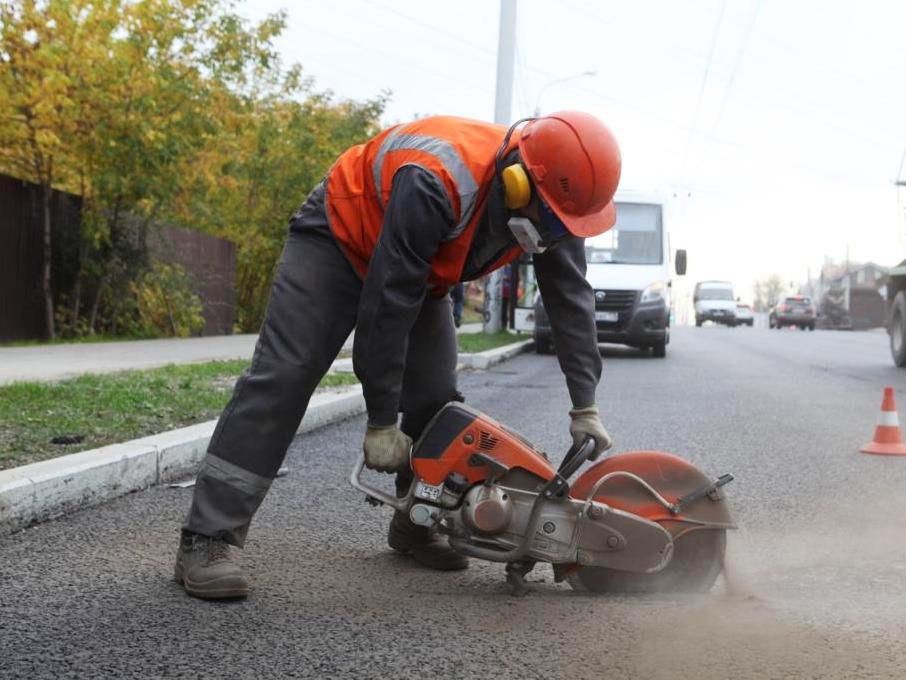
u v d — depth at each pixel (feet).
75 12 45.27
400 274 9.84
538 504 10.50
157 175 49.34
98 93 45.32
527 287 66.18
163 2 47.39
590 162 9.70
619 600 10.82
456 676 8.54
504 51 71.31
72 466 15.44
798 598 10.89
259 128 70.64
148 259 53.36
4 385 25.14
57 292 49.24
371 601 10.78
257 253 77.10
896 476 19.26
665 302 57.88
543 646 9.27
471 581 11.68
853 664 8.75
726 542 11.17
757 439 24.22
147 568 12.06
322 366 10.96
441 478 10.63
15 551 12.82
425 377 11.94
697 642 9.36
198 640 9.47
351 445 22.50
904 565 12.45
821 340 94.84
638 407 30.99
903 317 50.08
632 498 10.90
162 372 30.60
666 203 59.52
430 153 9.93
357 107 84.12
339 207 10.67
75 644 9.35
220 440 10.88
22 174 48.98
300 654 9.09
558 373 44.55
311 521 14.83
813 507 16.19
